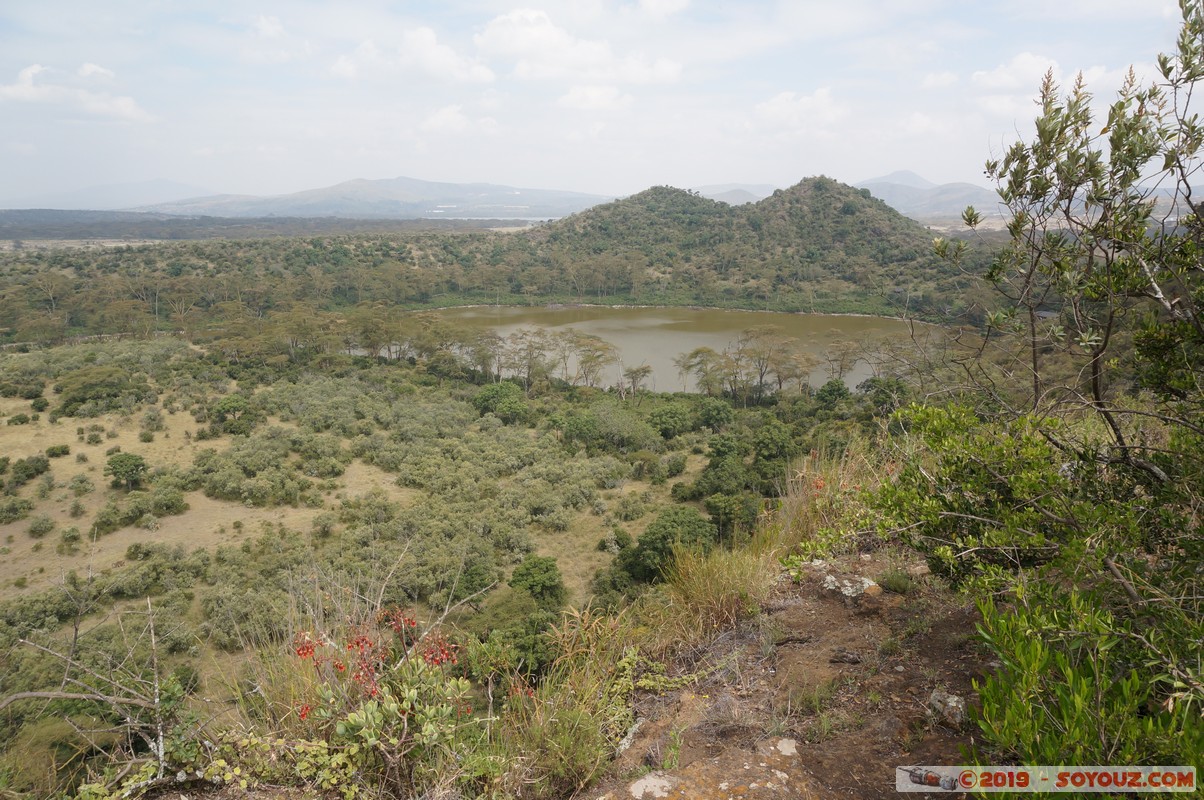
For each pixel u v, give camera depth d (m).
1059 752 2.00
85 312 64.44
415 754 2.98
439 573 19.75
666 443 35.94
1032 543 2.79
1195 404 3.15
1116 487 3.13
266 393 41.09
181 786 2.96
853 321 73.69
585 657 3.92
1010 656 2.36
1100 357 3.16
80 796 2.82
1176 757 1.87
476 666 3.76
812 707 3.14
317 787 2.89
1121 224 2.87
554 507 26.70
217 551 23.12
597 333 70.12
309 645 3.33
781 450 28.38
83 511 26.27
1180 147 2.83
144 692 3.16
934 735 2.71
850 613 3.96
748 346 55.12
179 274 85.75
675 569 4.90
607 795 2.78
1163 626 2.44
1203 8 2.84
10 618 17.77
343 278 85.50
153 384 42.81
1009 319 3.34
